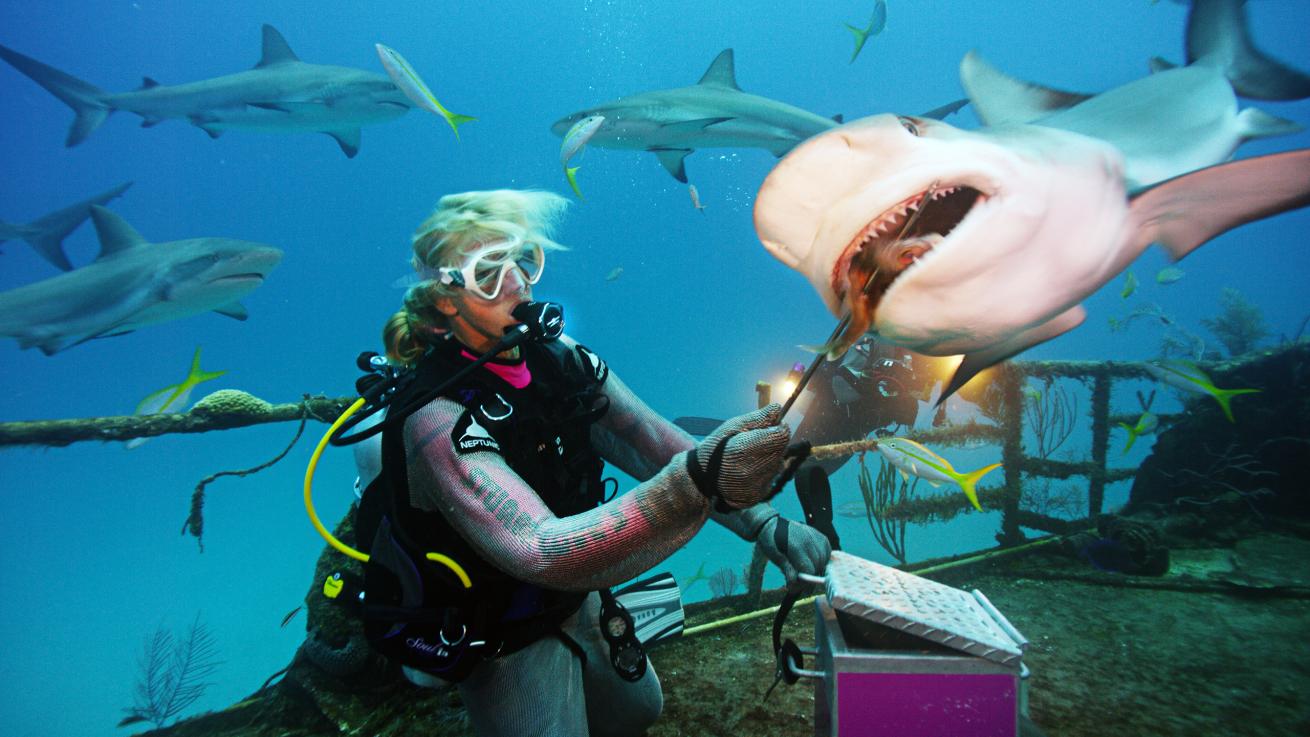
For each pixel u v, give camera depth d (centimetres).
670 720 259
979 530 1384
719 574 817
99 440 287
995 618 143
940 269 95
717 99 711
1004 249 94
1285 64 238
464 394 141
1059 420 635
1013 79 290
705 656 309
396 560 147
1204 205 112
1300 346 546
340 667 277
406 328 162
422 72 8594
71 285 534
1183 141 202
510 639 151
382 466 145
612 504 116
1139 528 416
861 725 130
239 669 1342
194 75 7825
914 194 92
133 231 558
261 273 591
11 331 527
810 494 166
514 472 137
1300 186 106
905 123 106
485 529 123
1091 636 328
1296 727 244
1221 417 558
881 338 108
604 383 180
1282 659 296
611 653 170
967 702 128
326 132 881
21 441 275
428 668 142
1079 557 432
